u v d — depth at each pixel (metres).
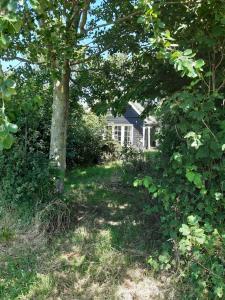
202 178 3.39
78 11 5.60
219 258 3.31
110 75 7.39
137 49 6.61
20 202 5.66
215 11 3.61
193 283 3.48
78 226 5.59
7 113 2.08
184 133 3.61
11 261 4.28
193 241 3.29
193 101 3.23
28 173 5.71
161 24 3.11
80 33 6.07
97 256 4.45
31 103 4.24
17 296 3.62
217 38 3.88
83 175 10.98
